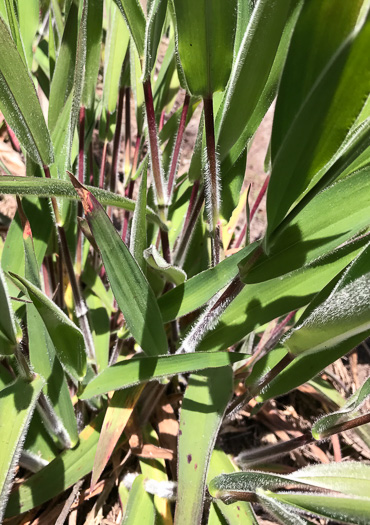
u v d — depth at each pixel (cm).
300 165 12
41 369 20
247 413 29
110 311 30
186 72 15
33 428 23
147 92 18
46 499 21
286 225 13
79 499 24
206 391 20
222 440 30
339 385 33
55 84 22
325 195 15
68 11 21
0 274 12
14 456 15
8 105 17
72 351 18
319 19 9
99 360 26
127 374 18
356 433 26
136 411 25
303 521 15
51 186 17
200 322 19
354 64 9
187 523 18
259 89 15
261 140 46
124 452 26
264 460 23
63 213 21
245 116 16
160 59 48
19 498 21
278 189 12
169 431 26
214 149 17
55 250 26
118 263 16
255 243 18
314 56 10
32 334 20
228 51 15
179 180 31
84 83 24
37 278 19
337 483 16
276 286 20
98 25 22
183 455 19
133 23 17
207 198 19
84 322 24
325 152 11
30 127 17
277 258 15
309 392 31
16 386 16
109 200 19
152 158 19
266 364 19
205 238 25
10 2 18
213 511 21
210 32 14
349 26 9
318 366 18
